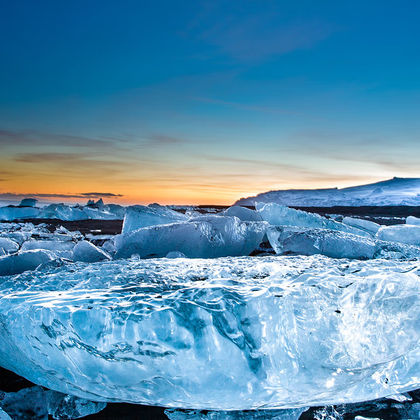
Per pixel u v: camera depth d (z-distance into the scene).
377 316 1.68
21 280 2.38
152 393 1.70
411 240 4.54
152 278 2.23
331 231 3.91
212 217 4.45
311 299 1.70
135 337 1.56
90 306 1.69
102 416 1.79
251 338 1.64
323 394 1.70
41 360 1.77
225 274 2.36
